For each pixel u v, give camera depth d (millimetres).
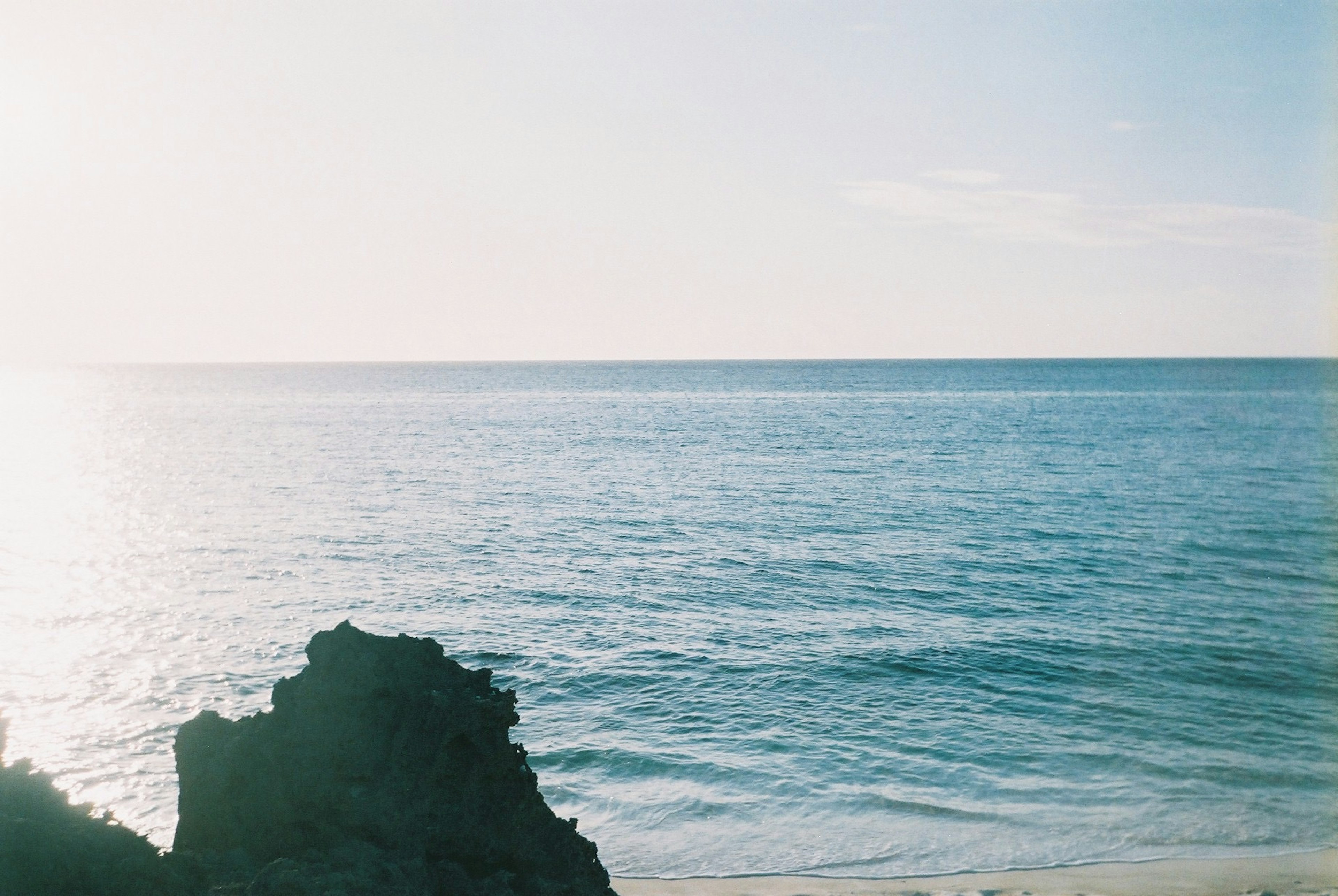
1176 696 27000
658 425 134875
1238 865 17891
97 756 22656
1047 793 20891
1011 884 17250
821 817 19797
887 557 47219
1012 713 25656
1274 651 31406
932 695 27188
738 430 126250
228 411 178250
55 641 32312
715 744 23547
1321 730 24375
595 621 35219
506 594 39312
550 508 62656
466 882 11031
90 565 45594
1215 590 40750
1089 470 83875
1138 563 46219
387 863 10500
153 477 81750
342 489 72562
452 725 11680
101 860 8992
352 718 11867
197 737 12172
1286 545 51031
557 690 27578
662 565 45188
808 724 24938
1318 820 19562
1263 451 98625
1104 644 32219
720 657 30656
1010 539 52406
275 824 11453
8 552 48969
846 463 88750
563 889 11602
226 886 9898
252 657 30656
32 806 9438
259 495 69750
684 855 18250
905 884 17266
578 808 20219
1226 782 21375
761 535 53188
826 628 34219
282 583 41531
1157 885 17234
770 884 17203
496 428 132000
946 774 21859
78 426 143125
